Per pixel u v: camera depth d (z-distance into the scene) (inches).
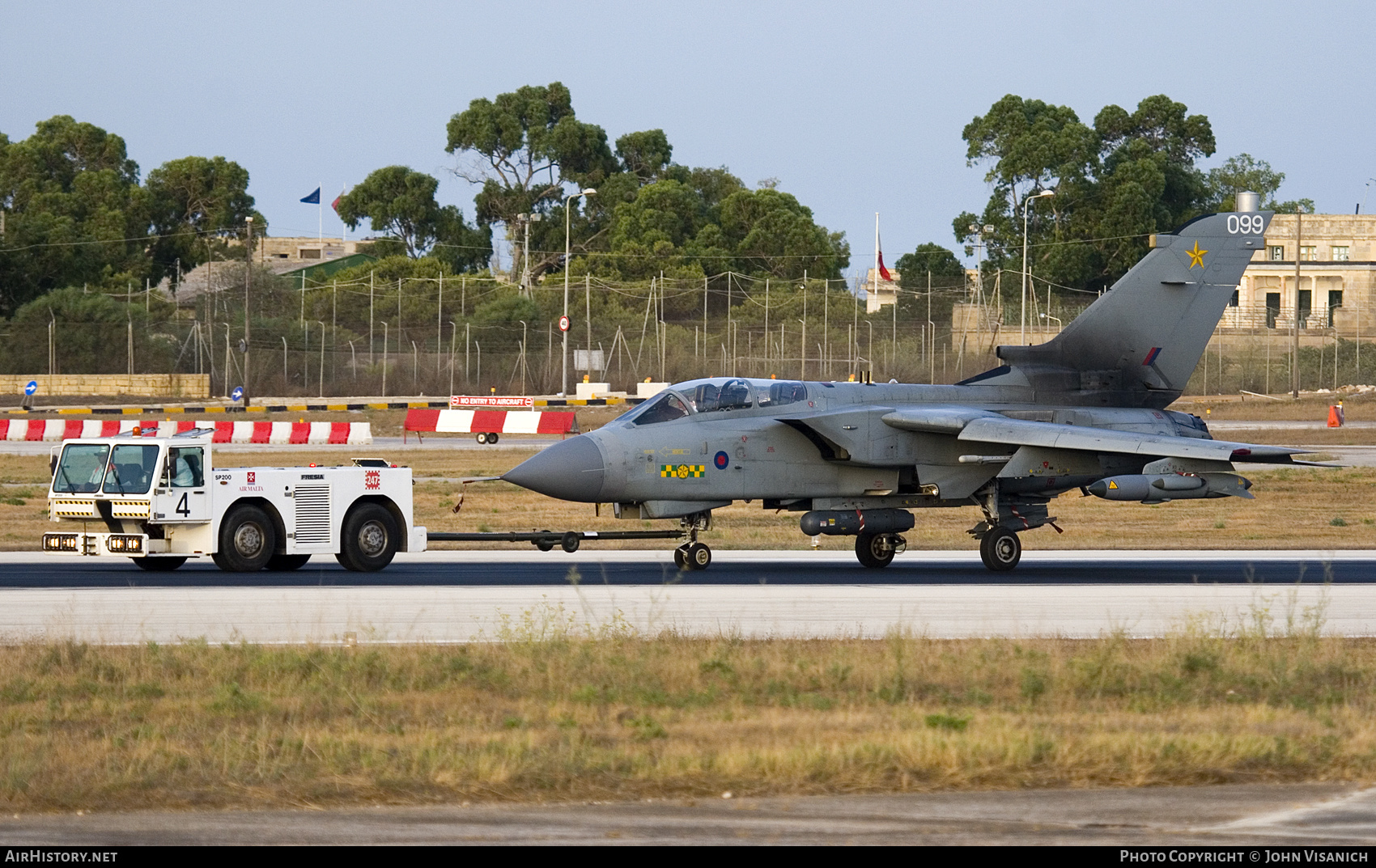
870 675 1761.8
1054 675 1776.6
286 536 2989.7
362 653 1871.3
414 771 1275.8
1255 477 6299.2
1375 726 1491.1
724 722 1520.7
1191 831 1134.4
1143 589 2849.4
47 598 2507.4
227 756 1322.6
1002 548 3287.4
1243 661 1888.5
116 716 1545.3
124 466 2866.6
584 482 3041.3
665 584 2778.1
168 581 2829.7
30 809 1179.9
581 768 1279.5
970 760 1290.6
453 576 2999.5
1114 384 3668.8
